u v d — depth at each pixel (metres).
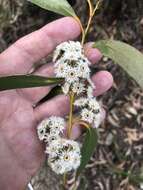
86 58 0.14
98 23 0.27
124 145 0.26
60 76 0.14
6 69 0.16
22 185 0.17
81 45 0.14
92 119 0.14
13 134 0.16
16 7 0.27
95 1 0.24
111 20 0.27
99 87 0.16
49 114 0.16
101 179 0.25
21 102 0.16
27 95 0.16
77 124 0.16
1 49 0.27
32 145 0.16
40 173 0.24
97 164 0.26
